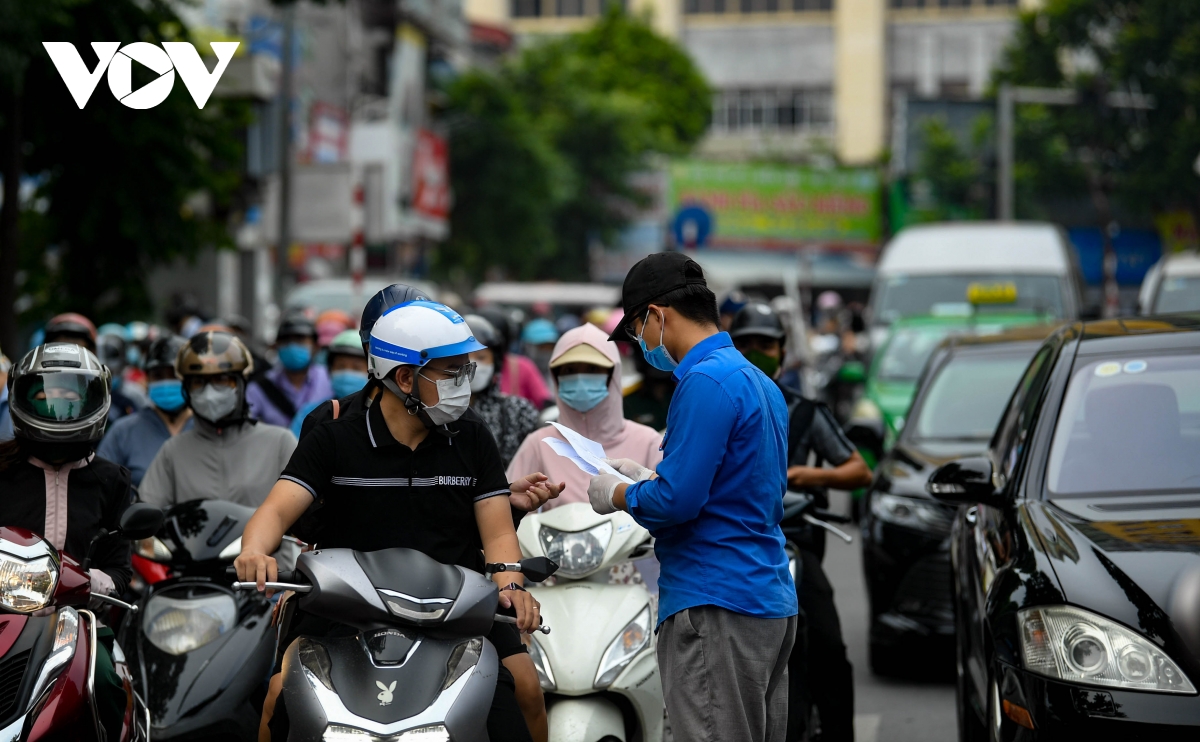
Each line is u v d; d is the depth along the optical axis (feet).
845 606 68.69
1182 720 28.25
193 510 37.96
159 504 42.55
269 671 36.55
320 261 213.87
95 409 33.45
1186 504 33.32
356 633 25.07
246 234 162.91
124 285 86.43
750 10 473.26
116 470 34.96
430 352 26.58
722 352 27.91
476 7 473.67
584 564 34.40
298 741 23.73
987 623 33.14
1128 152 268.62
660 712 33.68
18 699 26.96
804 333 146.30
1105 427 36.42
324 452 27.40
